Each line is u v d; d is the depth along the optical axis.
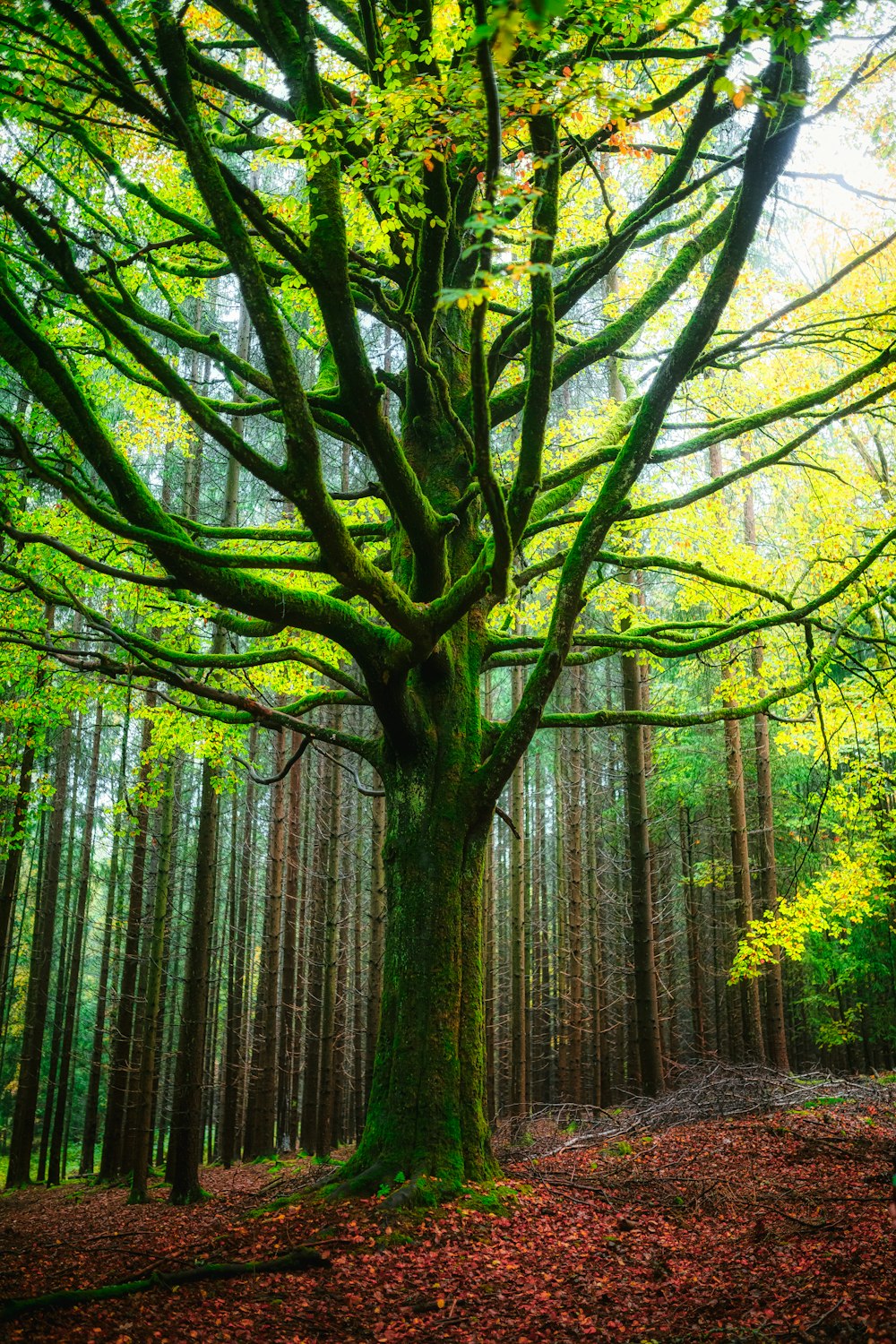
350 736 8.83
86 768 26.92
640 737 14.93
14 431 5.76
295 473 5.68
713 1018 27.38
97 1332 4.58
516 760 7.93
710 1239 6.12
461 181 7.47
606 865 24.56
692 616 16.47
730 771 17.53
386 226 6.43
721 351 7.96
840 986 20.05
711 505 11.36
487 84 3.85
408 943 7.66
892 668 10.05
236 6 7.48
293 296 9.92
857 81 5.88
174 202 9.89
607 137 6.52
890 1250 5.23
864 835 16.58
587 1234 6.31
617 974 24.33
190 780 26.98
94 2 4.91
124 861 27.80
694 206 11.15
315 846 22.20
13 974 29.27
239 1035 21.30
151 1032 13.96
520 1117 13.66
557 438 11.23
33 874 31.88
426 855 7.84
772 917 12.69
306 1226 6.28
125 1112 18.69
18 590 9.66
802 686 9.39
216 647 11.36
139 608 10.59
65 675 11.27
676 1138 10.20
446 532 7.38
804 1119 10.27
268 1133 18.42
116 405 14.25
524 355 8.96
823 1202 6.60
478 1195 6.78
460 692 8.45
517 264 3.91
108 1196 15.50
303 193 8.68
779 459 8.64
